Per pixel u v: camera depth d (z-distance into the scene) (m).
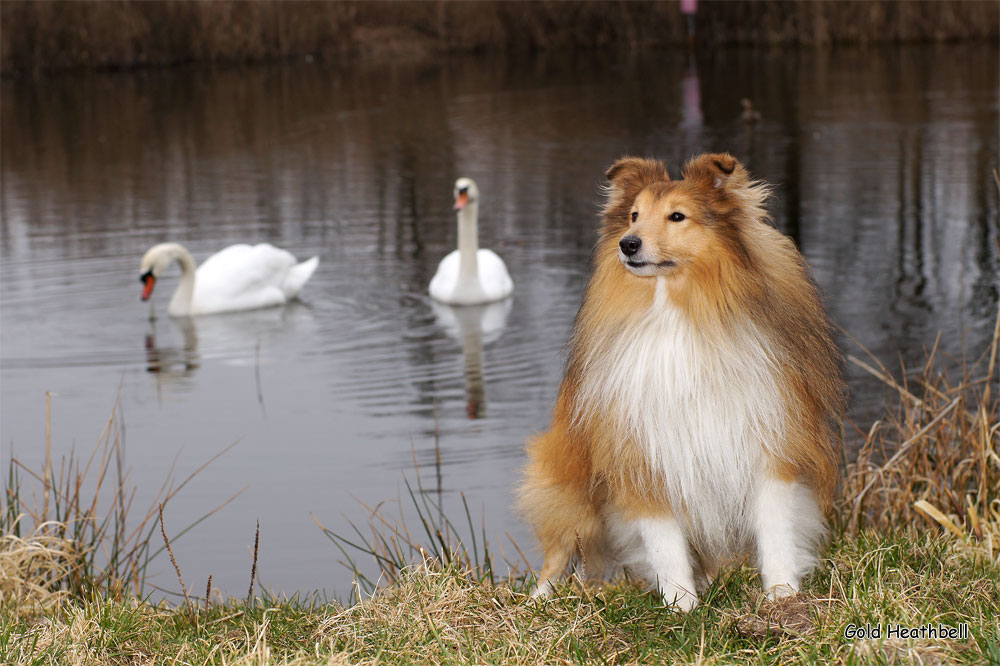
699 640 4.54
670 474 4.89
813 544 5.13
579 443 5.25
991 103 26.06
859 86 30.19
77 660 4.62
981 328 11.12
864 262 13.70
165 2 38.94
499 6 42.81
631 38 42.91
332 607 5.27
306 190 19.70
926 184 17.72
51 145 24.70
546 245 15.66
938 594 4.80
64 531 6.54
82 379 10.99
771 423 4.81
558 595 5.18
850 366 10.20
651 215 4.80
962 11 39.91
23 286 14.16
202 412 10.00
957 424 7.36
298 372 11.12
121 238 16.53
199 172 21.45
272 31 40.59
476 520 7.57
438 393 10.35
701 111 26.95
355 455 8.87
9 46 36.84
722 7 42.06
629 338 4.91
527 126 25.83
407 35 42.75
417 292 14.03
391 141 24.53
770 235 5.07
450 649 4.59
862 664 4.10
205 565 7.08
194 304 13.29
